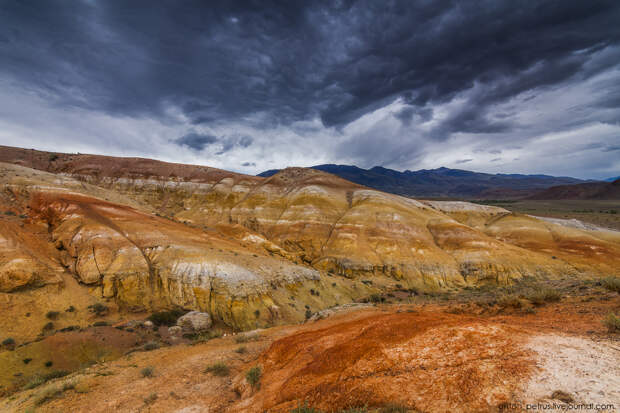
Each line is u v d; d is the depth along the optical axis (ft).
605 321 24.49
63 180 229.25
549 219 460.14
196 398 33.32
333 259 277.85
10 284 119.44
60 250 158.20
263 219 371.76
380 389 20.54
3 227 149.07
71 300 129.49
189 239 185.57
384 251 276.62
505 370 18.44
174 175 484.33
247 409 26.73
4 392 73.05
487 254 259.39
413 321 30.37
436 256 266.98
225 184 479.41
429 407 17.61
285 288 170.71
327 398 21.85
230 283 146.72
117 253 153.17
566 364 17.81
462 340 23.63
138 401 33.83
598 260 258.16
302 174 488.44
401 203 373.81
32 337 106.01
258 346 54.54
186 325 125.29
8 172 211.41
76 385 40.57
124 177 452.35
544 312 34.86
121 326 116.06
